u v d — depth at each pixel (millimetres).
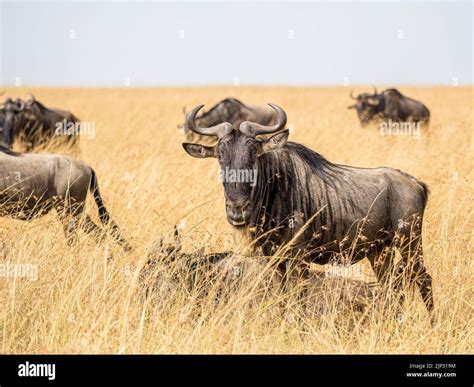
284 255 24875
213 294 23188
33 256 26141
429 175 38969
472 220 30109
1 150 34500
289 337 22703
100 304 22719
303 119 85812
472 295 25219
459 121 81125
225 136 24312
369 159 43312
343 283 24625
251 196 23922
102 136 69188
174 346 21656
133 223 29797
